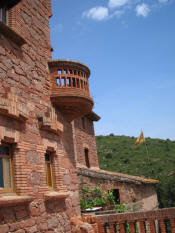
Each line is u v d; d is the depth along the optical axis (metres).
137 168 49.19
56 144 10.32
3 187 7.24
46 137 9.65
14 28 8.98
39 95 9.81
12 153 7.81
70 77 10.99
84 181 18.95
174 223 9.21
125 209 17.97
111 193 17.98
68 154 11.48
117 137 79.25
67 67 11.08
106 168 51.94
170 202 31.14
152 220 9.49
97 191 18.34
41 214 8.28
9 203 6.75
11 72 8.26
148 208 19.72
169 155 54.91
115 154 61.19
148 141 70.38
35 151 8.73
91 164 23.22
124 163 53.84
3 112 7.28
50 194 8.80
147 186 20.61
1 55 7.89
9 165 7.68
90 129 24.98
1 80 7.67
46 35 11.47
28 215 7.62
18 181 7.64
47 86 10.59
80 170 19.17
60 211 9.58
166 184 32.53
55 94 10.64
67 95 10.66
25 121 8.45
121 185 18.88
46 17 11.88
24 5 10.04
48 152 10.00
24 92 8.82
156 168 46.84
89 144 23.81
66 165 11.02
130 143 70.06
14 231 6.91
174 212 9.28
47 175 9.63
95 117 25.03
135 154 58.88
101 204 17.77
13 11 9.14
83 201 17.61
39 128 9.29
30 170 8.22
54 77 10.91
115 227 9.88
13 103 7.69
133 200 18.75
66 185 10.57
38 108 9.57
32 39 10.09
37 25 10.80
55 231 8.90
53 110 10.17
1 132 7.19
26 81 9.07
